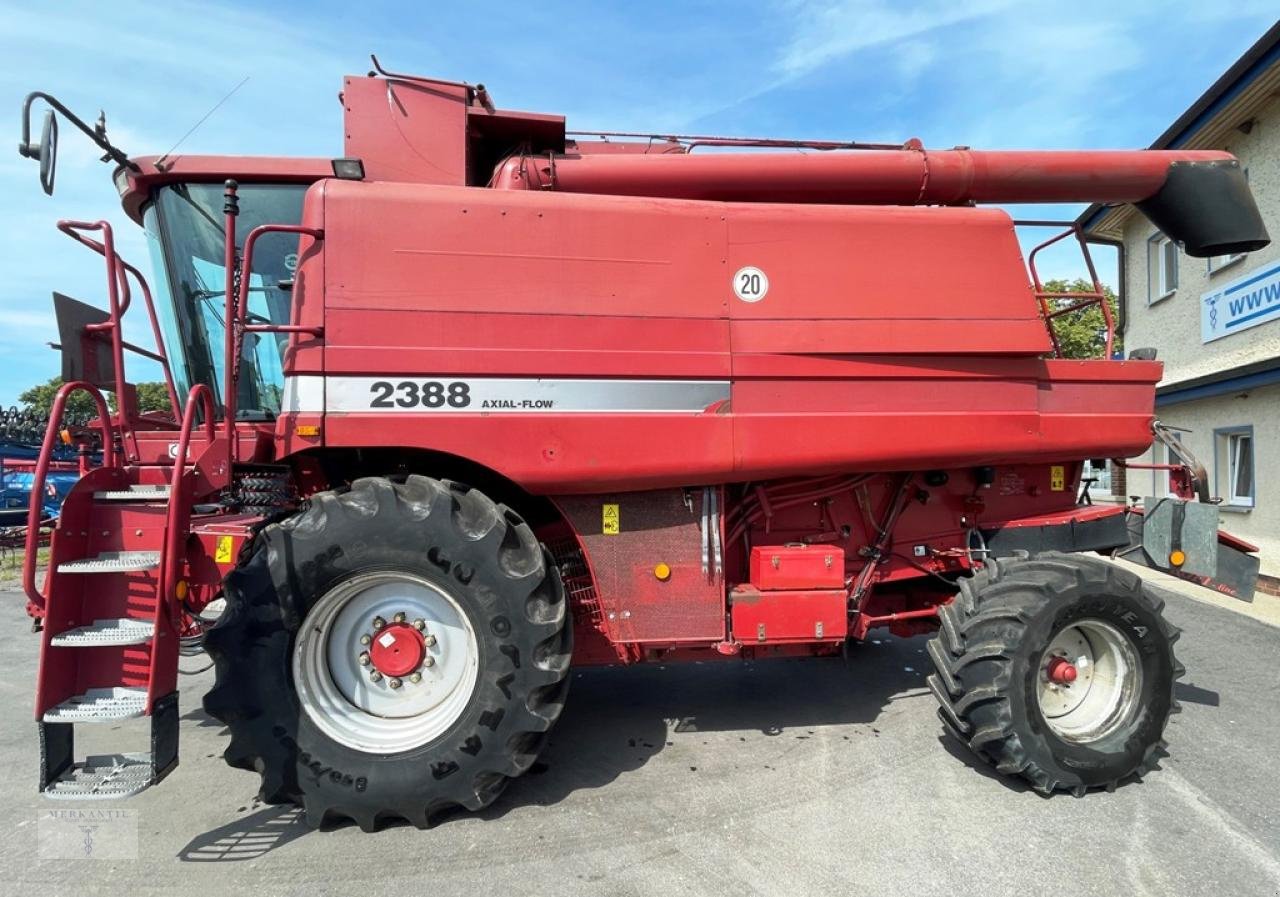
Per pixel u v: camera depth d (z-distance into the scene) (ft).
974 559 12.71
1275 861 8.60
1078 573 10.41
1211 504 11.81
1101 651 11.02
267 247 11.96
